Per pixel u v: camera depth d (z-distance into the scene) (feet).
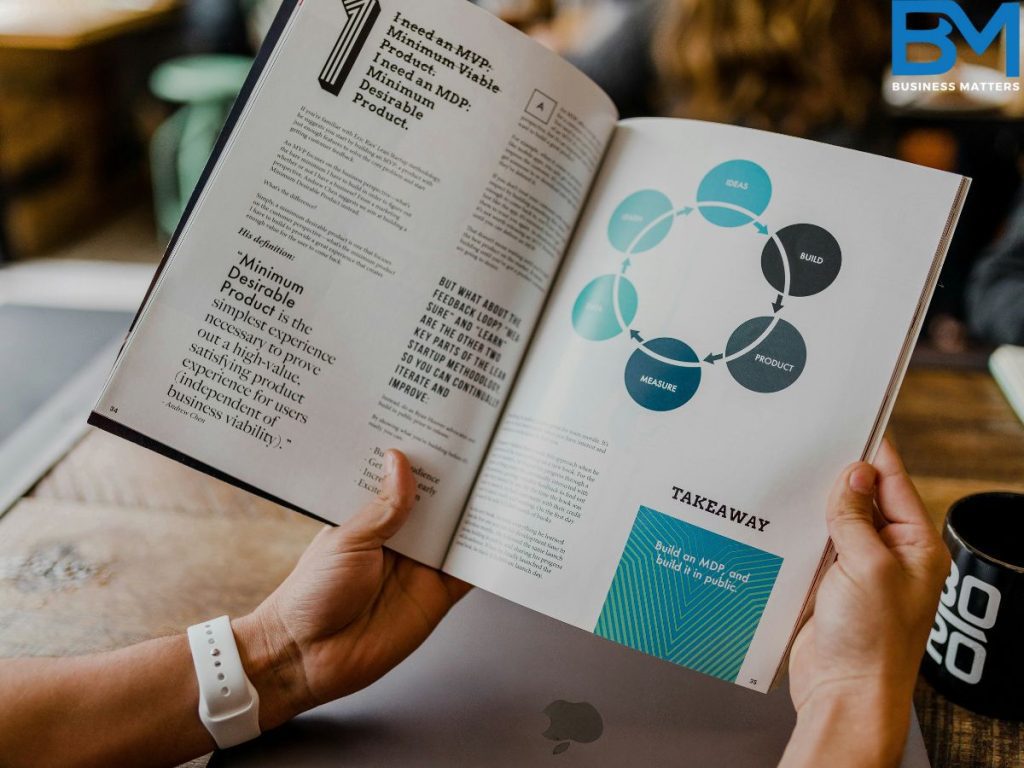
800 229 1.96
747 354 1.92
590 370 1.99
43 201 9.27
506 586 1.91
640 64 5.58
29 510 2.55
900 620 1.68
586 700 1.96
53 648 2.06
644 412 1.93
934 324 6.26
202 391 1.89
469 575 1.95
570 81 2.08
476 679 2.00
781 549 1.83
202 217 1.90
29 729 1.72
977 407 3.07
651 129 2.14
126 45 10.59
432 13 1.98
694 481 1.88
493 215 2.03
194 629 1.86
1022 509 2.04
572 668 2.04
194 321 1.89
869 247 1.92
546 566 1.90
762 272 1.96
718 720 1.92
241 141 1.91
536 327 2.10
